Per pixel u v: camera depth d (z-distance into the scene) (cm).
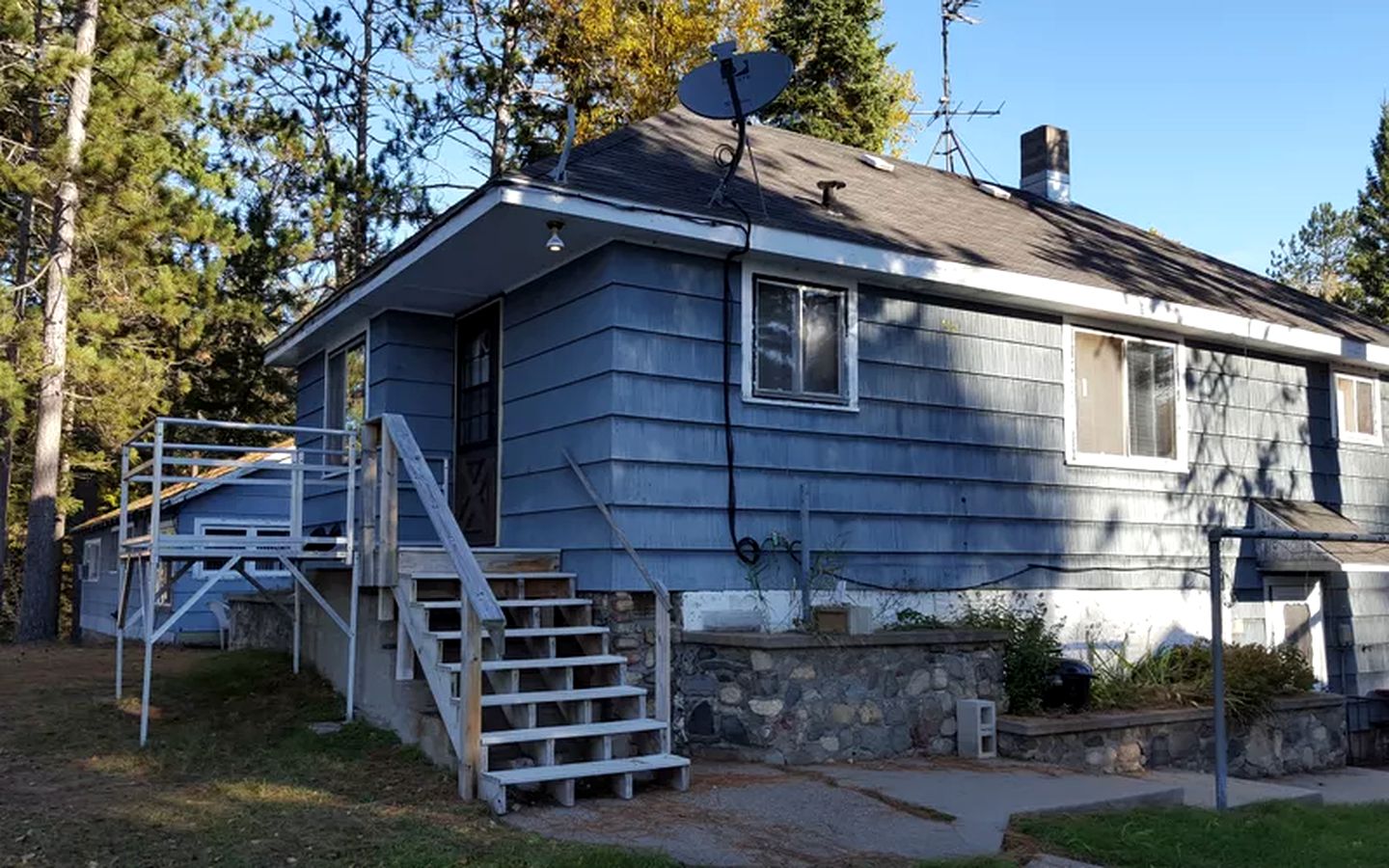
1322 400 1252
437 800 612
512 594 803
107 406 1833
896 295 933
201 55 2039
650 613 800
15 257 2072
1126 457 1062
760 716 763
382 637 787
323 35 2233
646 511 793
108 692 938
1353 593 1258
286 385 2203
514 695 666
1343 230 4444
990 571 961
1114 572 1044
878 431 908
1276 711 1016
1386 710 1233
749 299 855
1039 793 695
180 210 1794
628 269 805
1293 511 1175
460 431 1020
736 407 840
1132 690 970
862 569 888
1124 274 1101
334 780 652
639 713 704
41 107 1858
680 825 582
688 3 2209
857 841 574
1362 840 668
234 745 748
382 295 978
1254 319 1126
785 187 977
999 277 942
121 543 888
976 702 835
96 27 1847
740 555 827
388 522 764
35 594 1792
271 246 2055
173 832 545
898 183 1168
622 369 794
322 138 2203
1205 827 649
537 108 2338
